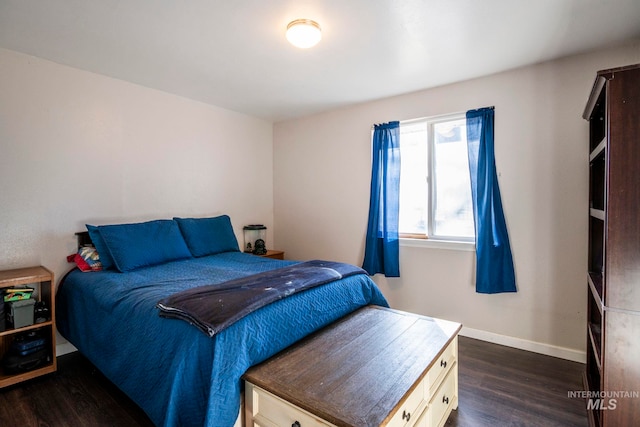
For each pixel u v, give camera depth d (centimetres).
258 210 420
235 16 190
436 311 311
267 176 432
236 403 141
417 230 332
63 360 248
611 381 145
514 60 250
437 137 315
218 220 349
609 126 144
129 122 298
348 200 369
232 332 147
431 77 282
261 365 153
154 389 150
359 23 197
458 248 298
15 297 213
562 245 252
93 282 227
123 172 296
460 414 185
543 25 200
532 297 264
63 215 262
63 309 245
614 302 144
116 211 292
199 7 181
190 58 246
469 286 294
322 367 150
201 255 313
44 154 252
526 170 264
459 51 234
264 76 281
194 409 138
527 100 262
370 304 242
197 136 352
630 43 223
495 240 272
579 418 180
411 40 218
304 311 183
